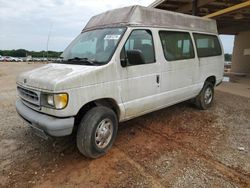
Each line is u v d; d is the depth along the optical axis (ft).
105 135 12.05
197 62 18.12
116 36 12.81
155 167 11.01
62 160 11.75
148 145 13.39
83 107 11.74
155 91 14.57
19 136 14.67
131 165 11.21
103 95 11.67
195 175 10.32
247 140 14.03
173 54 15.83
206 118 18.20
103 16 15.03
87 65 11.85
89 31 15.12
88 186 9.63
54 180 10.05
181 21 16.97
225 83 40.75
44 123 10.32
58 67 12.15
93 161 11.63
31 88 11.19
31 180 10.05
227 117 18.51
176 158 11.83
